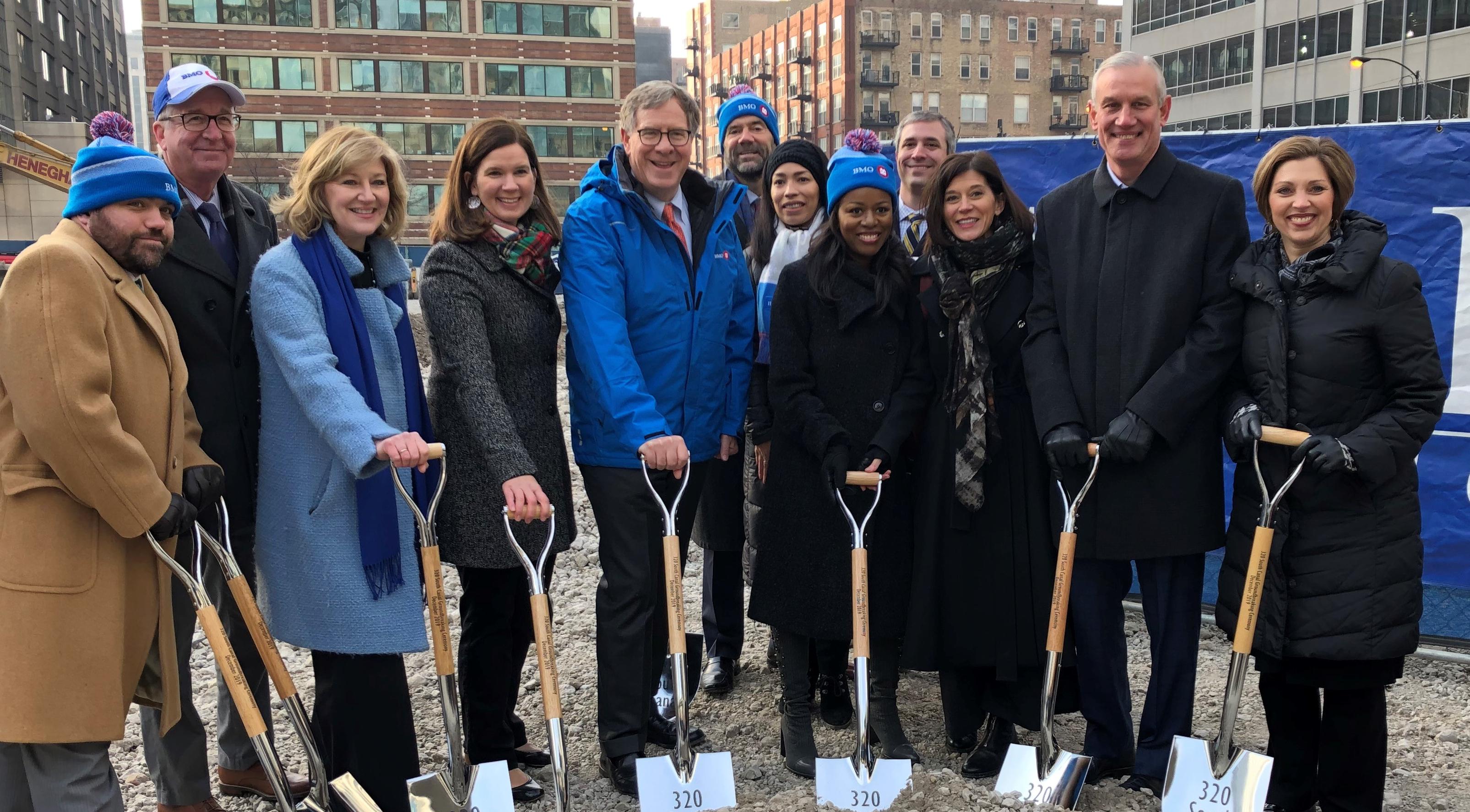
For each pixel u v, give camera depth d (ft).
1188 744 9.59
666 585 9.77
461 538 10.25
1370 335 9.50
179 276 10.01
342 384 9.04
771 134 15.44
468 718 11.00
